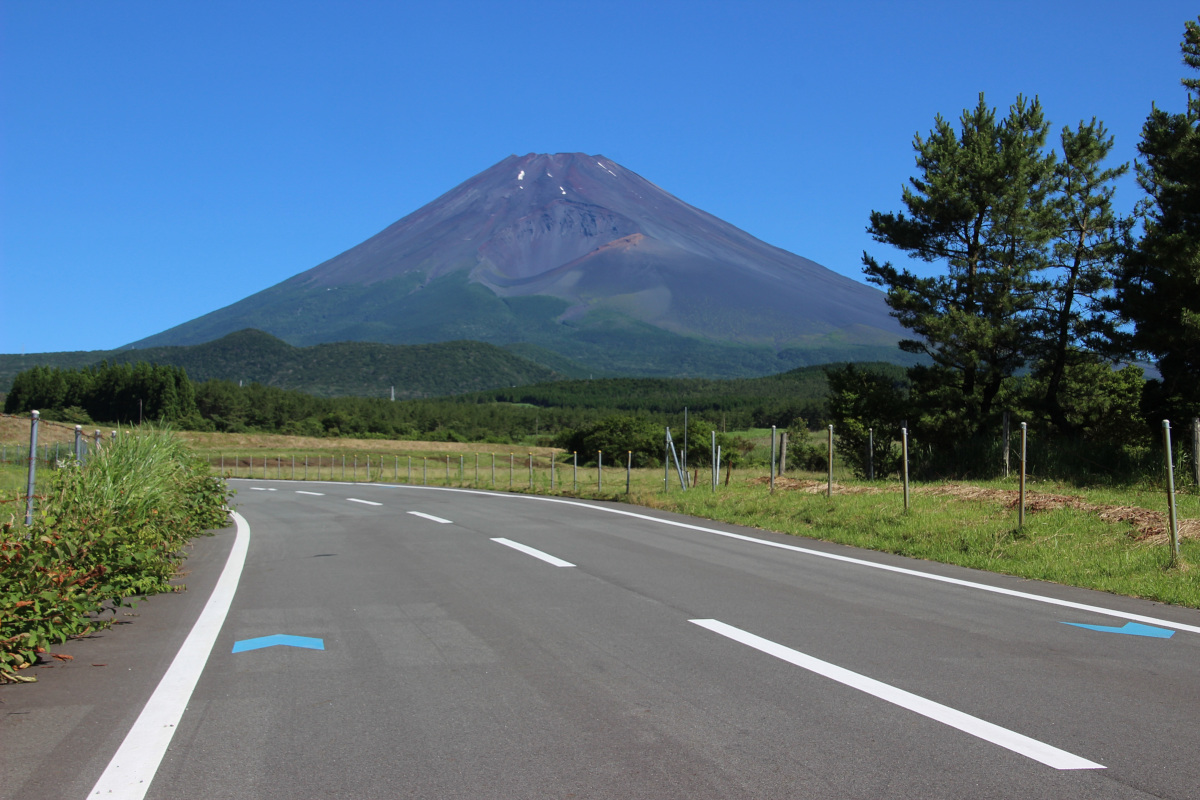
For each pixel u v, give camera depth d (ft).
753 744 12.78
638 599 24.94
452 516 56.18
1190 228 71.87
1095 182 87.51
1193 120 71.87
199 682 16.35
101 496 31.01
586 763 12.05
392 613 23.17
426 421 436.76
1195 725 13.64
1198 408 69.82
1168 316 71.05
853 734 13.20
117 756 12.41
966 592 25.93
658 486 82.89
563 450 246.47
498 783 11.37
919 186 89.40
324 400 467.52
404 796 10.98
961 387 89.71
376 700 15.12
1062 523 35.81
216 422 369.91
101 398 343.05
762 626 21.12
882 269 90.99
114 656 18.45
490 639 19.88
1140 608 23.35
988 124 89.76
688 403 468.34
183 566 33.35
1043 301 85.51
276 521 55.42
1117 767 11.85
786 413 337.11
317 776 11.66
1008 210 84.17
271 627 21.44
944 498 45.62
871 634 20.18
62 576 19.63
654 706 14.69
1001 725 13.61
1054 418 87.35
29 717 14.23
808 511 46.47
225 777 11.63
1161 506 40.37
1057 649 18.69
